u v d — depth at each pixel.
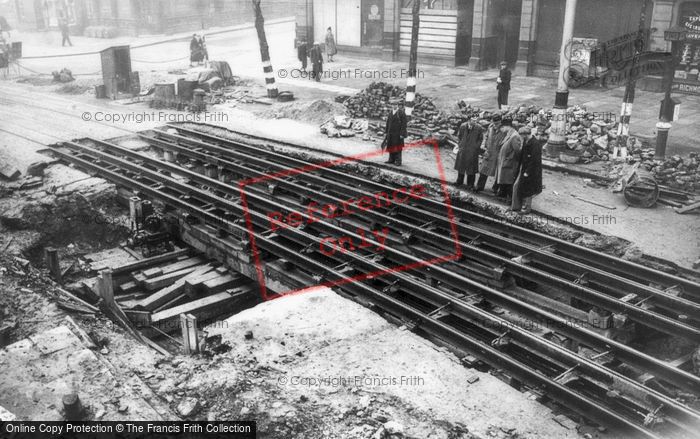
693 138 16.59
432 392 6.91
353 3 31.75
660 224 11.37
